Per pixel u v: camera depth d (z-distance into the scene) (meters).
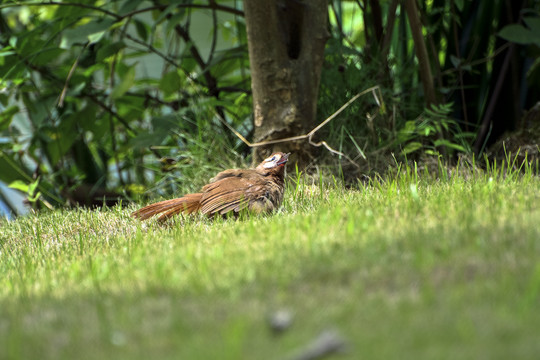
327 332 4.25
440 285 5.04
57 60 16.45
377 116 12.86
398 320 4.47
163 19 13.79
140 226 9.20
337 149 12.48
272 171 9.39
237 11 13.60
